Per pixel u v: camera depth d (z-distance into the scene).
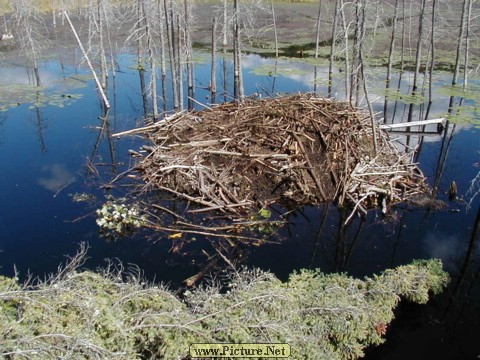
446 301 8.56
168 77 26.62
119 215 11.05
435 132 18.56
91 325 5.49
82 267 9.45
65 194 12.66
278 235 10.64
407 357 7.27
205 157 12.69
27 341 4.84
